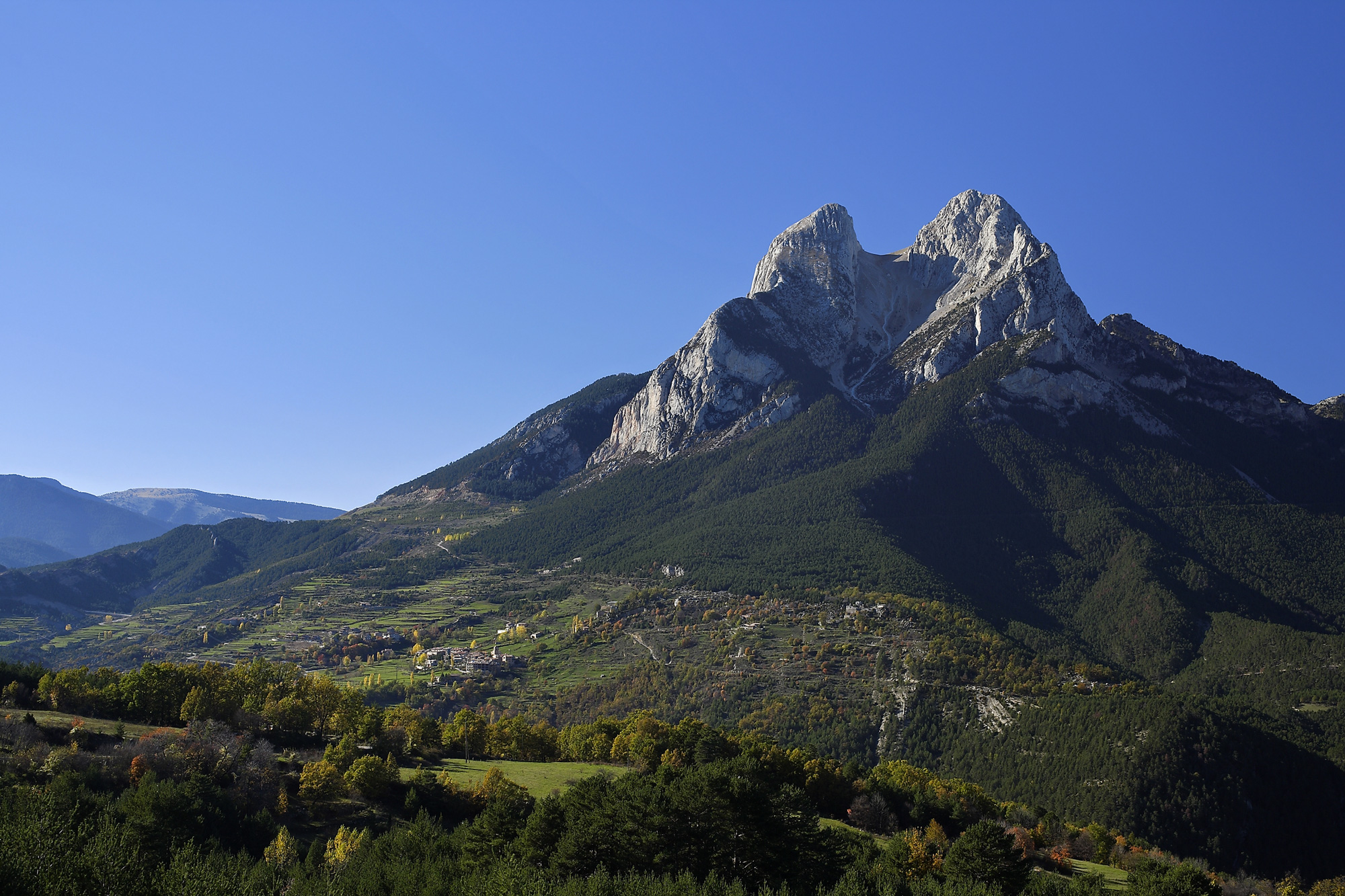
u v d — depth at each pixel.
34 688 171.88
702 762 166.38
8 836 87.31
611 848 108.50
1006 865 120.06
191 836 111.50
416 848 117.56
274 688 188.38
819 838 112.62
